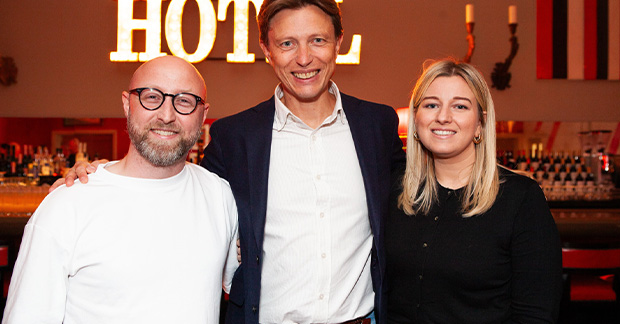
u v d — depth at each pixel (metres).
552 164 5.02
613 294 2.82
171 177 1.39
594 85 4.98
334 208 1.63
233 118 1.78
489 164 1.51
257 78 4.81
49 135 4.84
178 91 1.34
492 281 1.45
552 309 1.38
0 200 3.66
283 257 1.62
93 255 1.25
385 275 1.64
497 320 1.45
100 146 4.84
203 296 1.36
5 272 2.82
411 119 1.67
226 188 1.62
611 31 4.91
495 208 1.48
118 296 1.26
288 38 1.59
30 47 4.77
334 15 1.62
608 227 2.80
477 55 4.91
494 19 4.89
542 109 4.96
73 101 4.79
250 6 4.78
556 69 4.91
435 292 1.50
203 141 4.76
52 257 1.23
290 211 1.63
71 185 1.32
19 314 1.19
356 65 4.85
